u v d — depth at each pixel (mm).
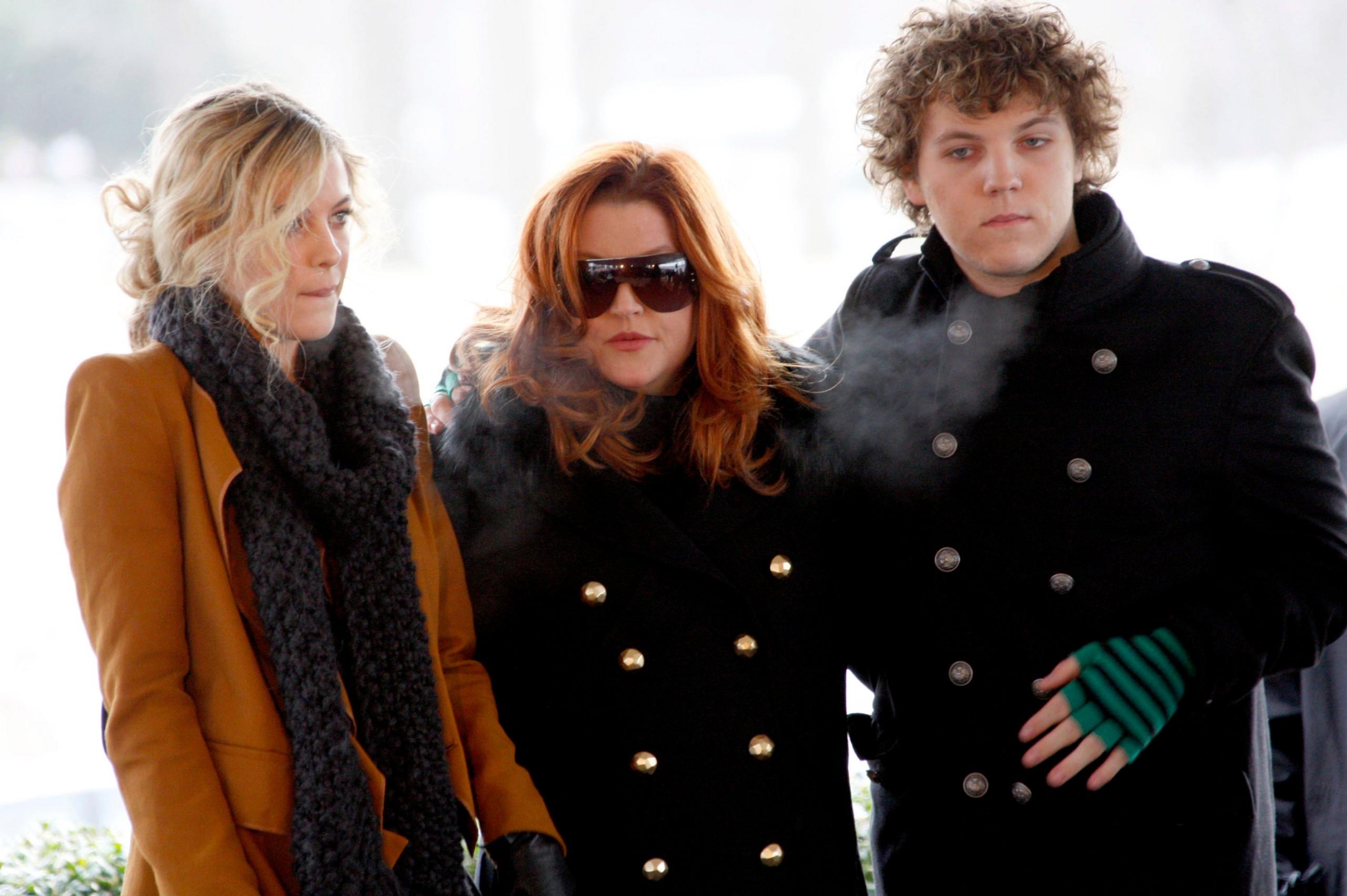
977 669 7305
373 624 6461
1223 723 7266
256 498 6184
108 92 38500
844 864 7316
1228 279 7215
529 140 44031
